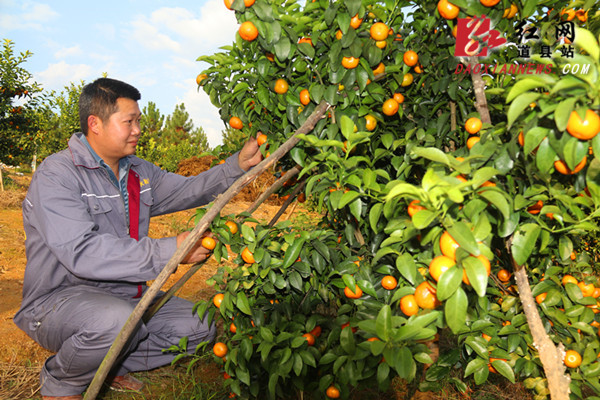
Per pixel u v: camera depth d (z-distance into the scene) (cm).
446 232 102
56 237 188
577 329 153
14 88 909
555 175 126
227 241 167
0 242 515
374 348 121
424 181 100
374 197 138
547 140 100
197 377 240
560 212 116
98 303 197
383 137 168
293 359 164
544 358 120
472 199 102
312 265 182
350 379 157
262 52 168
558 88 86
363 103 171
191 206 267
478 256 98
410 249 132
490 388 220
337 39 156
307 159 179
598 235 282
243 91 179
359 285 164
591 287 170
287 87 172
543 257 182
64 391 200
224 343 195
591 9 142
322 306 236
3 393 213
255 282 178
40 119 1092
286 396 195
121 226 231
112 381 230
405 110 195
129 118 215
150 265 186
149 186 254
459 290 100
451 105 175
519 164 118
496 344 155
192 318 240
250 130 204
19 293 362
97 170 221
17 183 1173
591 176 108
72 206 197
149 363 238
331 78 157
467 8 127
